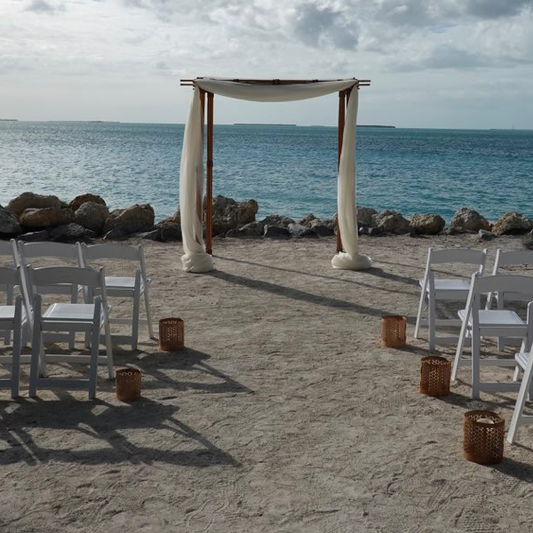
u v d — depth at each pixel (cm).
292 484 378
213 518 343
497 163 5600
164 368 578
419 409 491
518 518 346
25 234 1284
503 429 409
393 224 1388
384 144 10694
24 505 354
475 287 506
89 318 519
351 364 591
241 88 973
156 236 1273
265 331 694
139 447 423
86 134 15175
